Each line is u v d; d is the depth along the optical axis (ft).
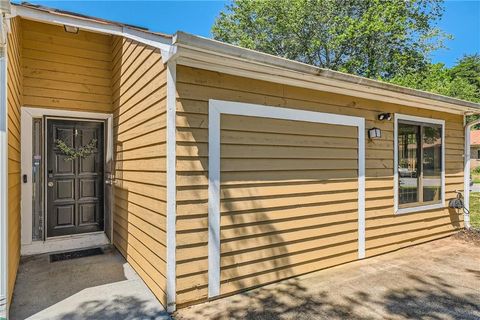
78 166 15.21
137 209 11.51
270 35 50.16
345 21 45.19
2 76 7.55
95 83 15.03
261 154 10.50
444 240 17.29
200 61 8.83
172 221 8.61
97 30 11.55
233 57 8.46
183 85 8.84
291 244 11.29
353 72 46.34
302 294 9.95
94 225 15.56
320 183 12.19
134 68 11.62
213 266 9.39
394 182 15.14
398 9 42.73
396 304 9.32
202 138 9.18
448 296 9.91
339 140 12.88
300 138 11.59
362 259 13.62
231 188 9.81
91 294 9.80
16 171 10.97
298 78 10.68
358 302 9.42
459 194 18.80
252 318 8.38
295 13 46.09
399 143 15.51
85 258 13.35
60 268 12.12
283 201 11.07
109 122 15.19
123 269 12.01
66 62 14.38
